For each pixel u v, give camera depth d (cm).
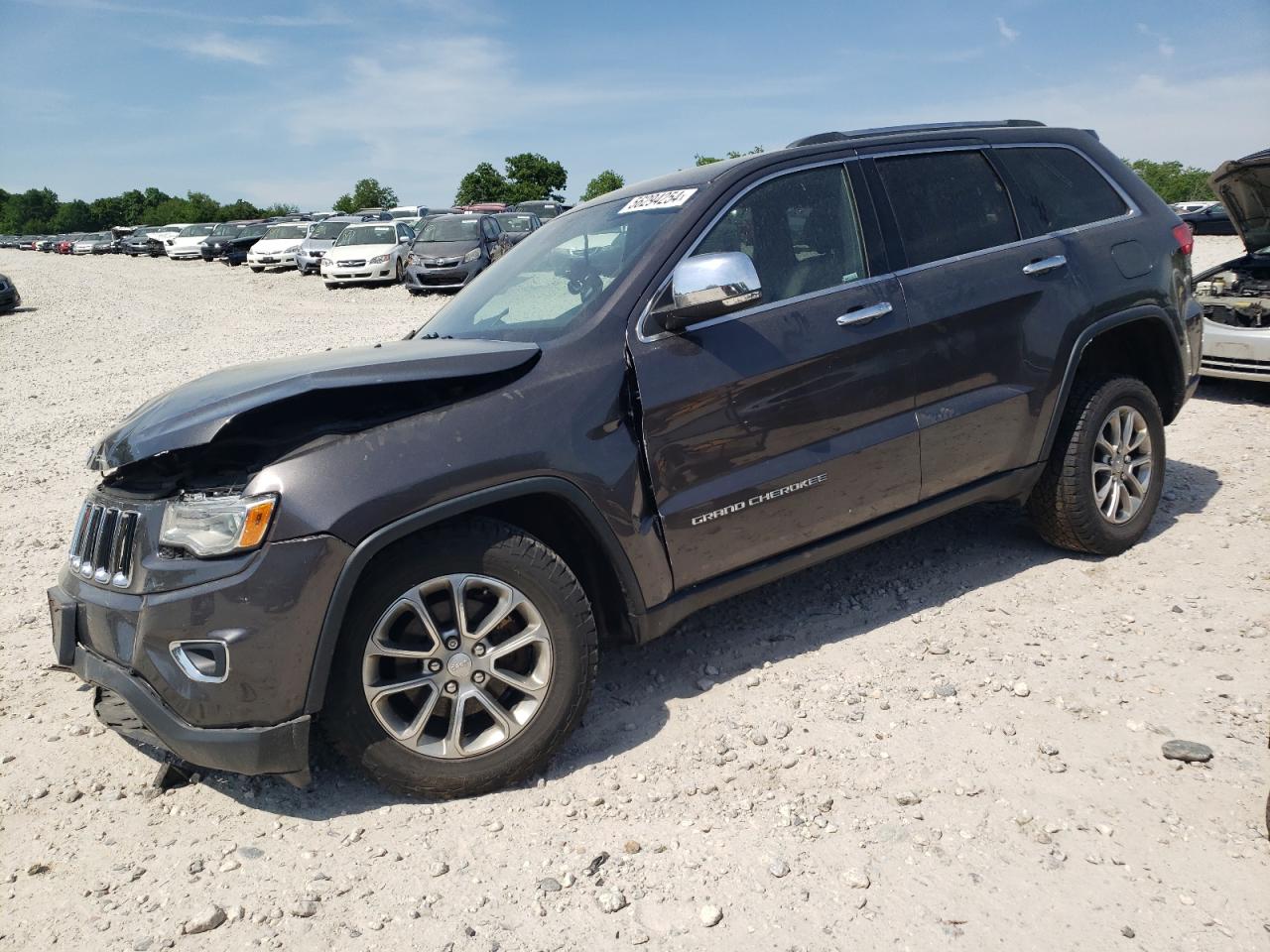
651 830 278
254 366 335
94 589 288
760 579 352
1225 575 416
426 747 290
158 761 333
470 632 292
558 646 299
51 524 634
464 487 285
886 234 378
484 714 307
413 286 2055
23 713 373
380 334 1513
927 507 391
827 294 358
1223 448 617
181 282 3109
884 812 278
